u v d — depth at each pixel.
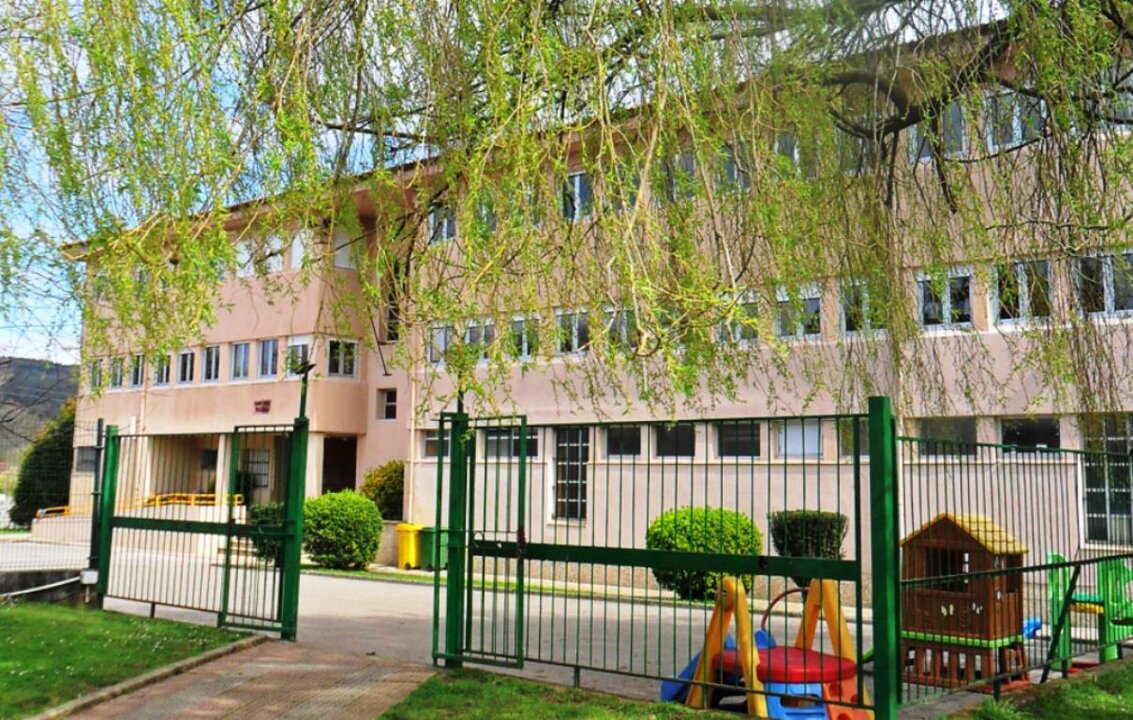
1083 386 8.75
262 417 25.20
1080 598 8.67
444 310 5.19
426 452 21.73
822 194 8.19
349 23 6.66
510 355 5.32
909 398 9.83
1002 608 7.30
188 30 5.38
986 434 12.50
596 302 5.39
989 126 7.76
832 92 8.48
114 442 11.95
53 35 5.31
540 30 5.69
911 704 6.13
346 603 13.99
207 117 5.36
